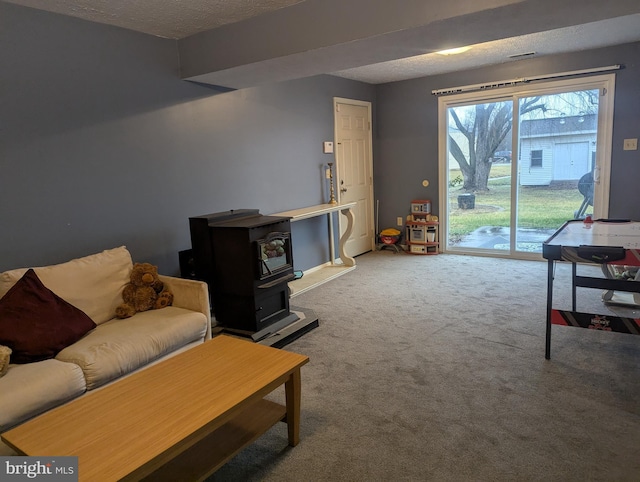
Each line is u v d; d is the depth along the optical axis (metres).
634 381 2.40
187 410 1.58
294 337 3.17
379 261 5.63
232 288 3.11
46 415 1.57
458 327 3.29
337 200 5.48
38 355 2.06
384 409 2.25
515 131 5.16
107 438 1.43
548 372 2.54
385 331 3.28
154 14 2.82
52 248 2.76
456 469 1.79
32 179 2.65
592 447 1.89
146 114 3.26
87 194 2.93
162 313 2.63
